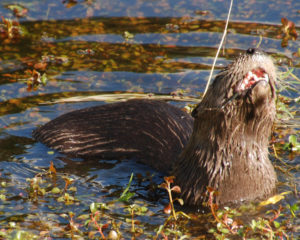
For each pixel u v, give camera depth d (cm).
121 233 1253
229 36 2367
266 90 1240
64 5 2705
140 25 2494
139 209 1352
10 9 2655
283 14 2562
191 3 2711
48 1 2750
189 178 1380
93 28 2477
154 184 1490
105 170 1573
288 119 1841
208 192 1346
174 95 1980
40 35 2423
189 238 1244
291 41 2319
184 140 1538
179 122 1595
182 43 2334
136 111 1662
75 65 2189
